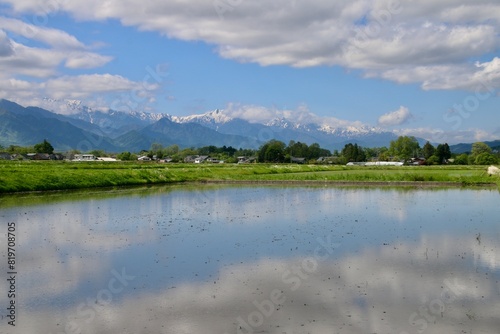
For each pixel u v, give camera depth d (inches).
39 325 542.0
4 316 569.3
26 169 2669.8
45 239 1033.5
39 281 711.7
